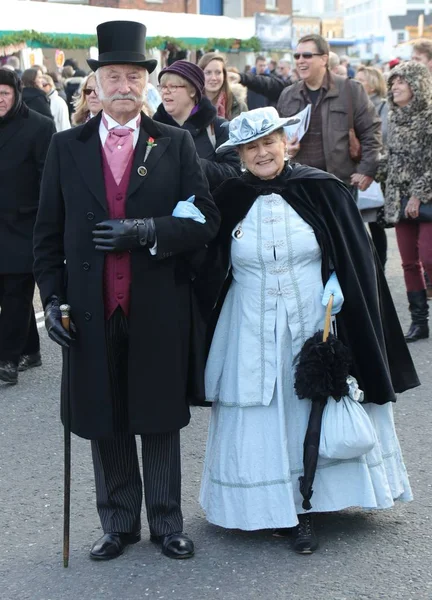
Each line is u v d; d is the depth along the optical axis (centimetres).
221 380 443
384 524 461
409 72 772
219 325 445
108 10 1859
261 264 430
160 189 412
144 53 407
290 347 433
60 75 1797
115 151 412
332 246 432
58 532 470
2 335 709
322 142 807
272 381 427
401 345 461
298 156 815
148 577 418
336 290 430
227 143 432
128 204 409
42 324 895
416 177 775
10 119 697
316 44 793
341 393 420
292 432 431
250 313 433
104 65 402
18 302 704
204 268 435
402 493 461
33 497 514
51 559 440
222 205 436
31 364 757
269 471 428
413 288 804
